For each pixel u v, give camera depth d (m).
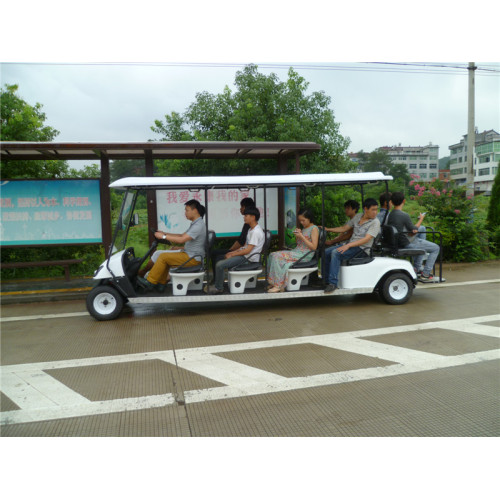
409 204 10.79
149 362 4.21
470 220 10.04
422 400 3.31
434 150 73.88
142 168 8.09
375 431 2.89
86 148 6.42
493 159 65.56
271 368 4.00
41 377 3.90
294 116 10.45
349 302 6.51
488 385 3.56
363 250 6.00
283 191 8.20
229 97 10.95
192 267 5.73
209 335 5.04
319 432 2.89
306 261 5.91
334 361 4.13
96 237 7.71
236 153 7.97
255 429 2.94
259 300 6.78
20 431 2.98
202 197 7.99
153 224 7.82
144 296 5.71
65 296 7.01
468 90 11.62
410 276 6.31
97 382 3.77
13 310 6.44
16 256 8.57
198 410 3.22
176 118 10.77
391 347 4.49
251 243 5.77
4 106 9.36
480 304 6.25
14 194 7.53
